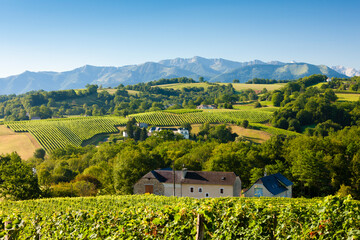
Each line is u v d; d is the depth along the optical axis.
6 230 17.95
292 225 11.10
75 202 41.78
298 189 68.19
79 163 107.81
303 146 79.75
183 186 58.53
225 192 56.47
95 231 15.91
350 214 9.65
